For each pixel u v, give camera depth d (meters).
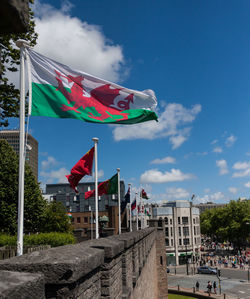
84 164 16.12
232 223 80.69
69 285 2.90
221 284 51.28
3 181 30.17
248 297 41.88
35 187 34.00
